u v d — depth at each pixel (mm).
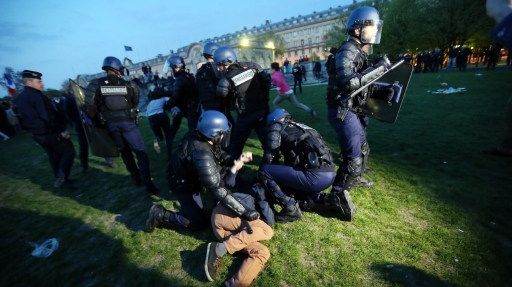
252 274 2137
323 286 2096
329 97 2934
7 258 2871
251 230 2299
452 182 3305
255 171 4047
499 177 3291
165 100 5020
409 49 26469
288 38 81062
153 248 2705
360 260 2297
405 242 2451
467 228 2549
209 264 2221
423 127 5438
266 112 3701
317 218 2881
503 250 2262
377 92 2941
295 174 2697
